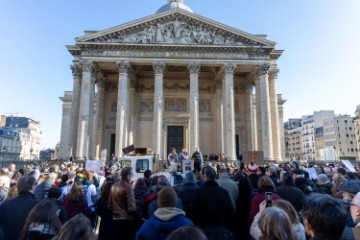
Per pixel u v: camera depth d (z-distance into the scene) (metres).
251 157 34.16
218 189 10.00
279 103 80.12
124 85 57.44
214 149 70.00
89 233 5.56
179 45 58.25
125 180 11.95
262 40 59.69
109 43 57.94
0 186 12.48
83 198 11.97
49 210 7.19
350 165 24.61
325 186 15.04
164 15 59.62
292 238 5.47
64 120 85.62
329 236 5.08
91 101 58.16
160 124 56.12
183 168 32.44
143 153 44.06
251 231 8.15
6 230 8.26
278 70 63.66
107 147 69.62
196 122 56.22
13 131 164.62
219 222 9.49
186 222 7.04
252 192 12.45
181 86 73.25
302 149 189.62
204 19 60.00
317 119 172.75
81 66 60.22
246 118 69.06
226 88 57.94
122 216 11.34
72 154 57.97
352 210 7.11
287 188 11.02
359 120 140.75
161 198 7.48
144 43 58.06
